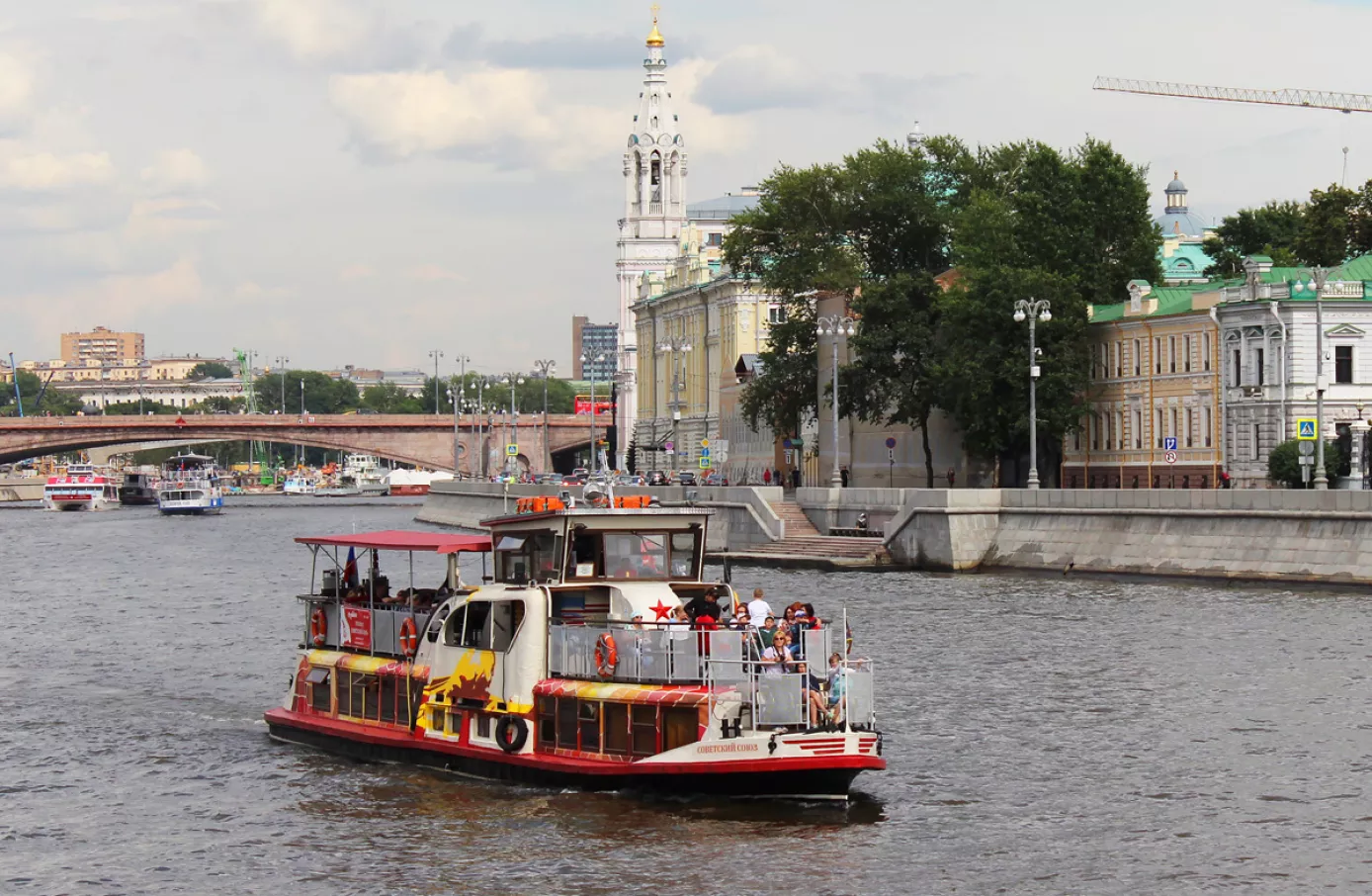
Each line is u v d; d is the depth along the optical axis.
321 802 51.28
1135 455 149.75
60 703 69.31
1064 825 47.91
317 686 59.97
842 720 48.59
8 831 49.69
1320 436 110.81
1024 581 111.81
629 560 52.47
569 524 51.97
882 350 153.00
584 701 50.34
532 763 50.94
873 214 172.12
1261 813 48.94
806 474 197.50
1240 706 63.00
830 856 44.97
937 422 163.12
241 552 161.12
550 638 51.53
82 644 88.38
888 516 131.75
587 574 52.22
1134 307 149.88
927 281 154.62
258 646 85.81
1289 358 132.62
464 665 53.12
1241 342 137.38
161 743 60.66
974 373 142.38
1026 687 67.56
